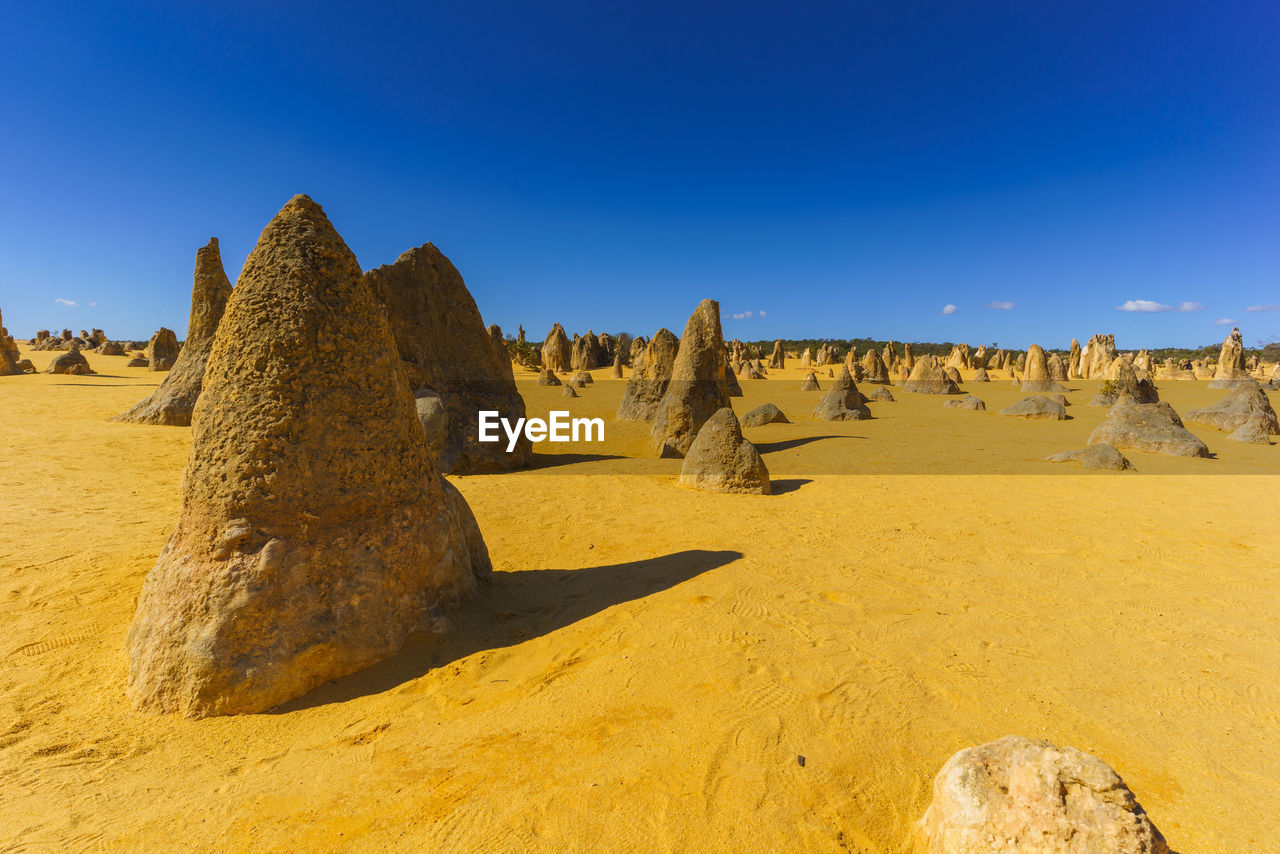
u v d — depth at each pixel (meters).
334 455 4.19
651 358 19.00
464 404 11.30
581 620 4.62
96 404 17.83
